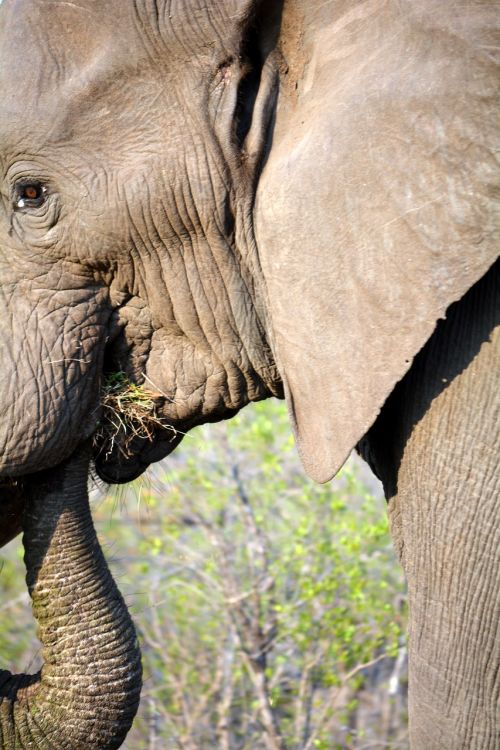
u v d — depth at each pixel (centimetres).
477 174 616
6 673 729
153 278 708
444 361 665
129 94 680
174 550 1242
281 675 1155
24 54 684
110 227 692
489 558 668
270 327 700
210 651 1160
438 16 631
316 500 1177
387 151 630
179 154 680
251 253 696
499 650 681
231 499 1205
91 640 709
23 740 703
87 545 725
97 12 682
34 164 687
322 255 649
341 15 666
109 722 702
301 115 667
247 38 679
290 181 655
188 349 730
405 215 627
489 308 657
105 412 735
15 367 697
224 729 1050
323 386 660
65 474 727
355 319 644
